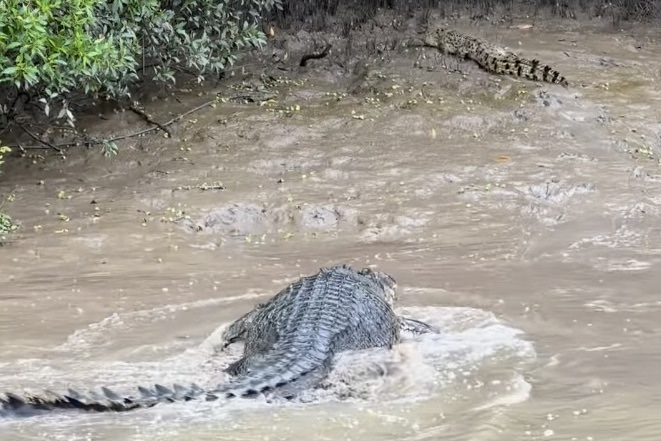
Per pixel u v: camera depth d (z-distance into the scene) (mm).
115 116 15961
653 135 14859
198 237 11570
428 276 9695
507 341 7594
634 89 16859
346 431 5770
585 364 6934
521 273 9672
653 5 22500
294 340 7062
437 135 14906
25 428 5840
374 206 12227
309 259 10602
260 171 13781
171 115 16078
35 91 14367
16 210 12570
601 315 8180
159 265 10430
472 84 17078
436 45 18656
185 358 7441
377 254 10664
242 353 7559
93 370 7117
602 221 11547
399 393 6496
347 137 14922
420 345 7504
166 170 13898
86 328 8266
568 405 6066
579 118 15438
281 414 6086
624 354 7133
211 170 13828
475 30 20875
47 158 14766
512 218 11766
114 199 12828
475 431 5648
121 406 6055
